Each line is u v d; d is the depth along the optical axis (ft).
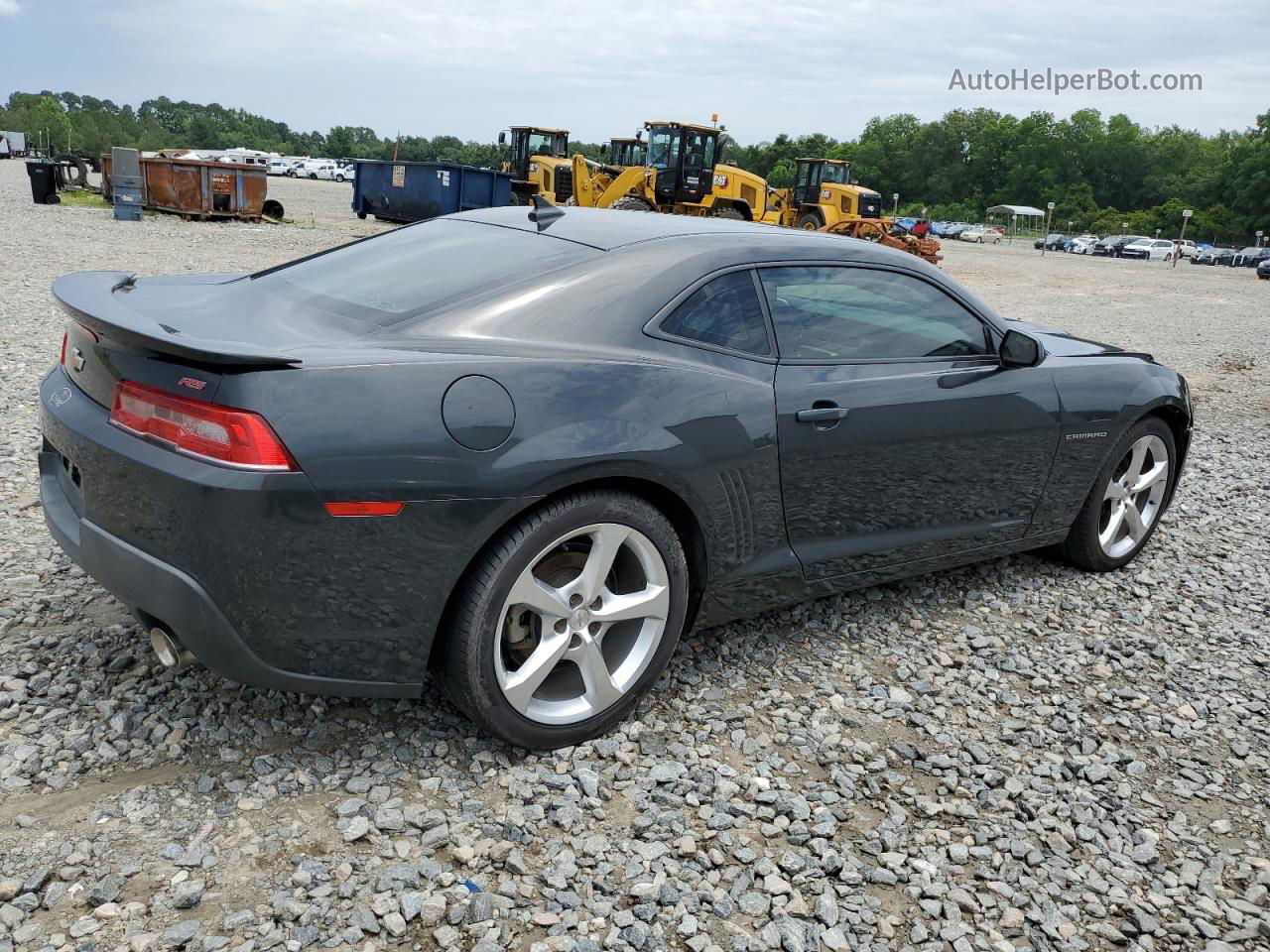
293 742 9.12
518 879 7.72
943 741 10.39
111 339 7.88
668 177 83.51
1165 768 10.37
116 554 8.09
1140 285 99.40
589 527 8.84
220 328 8.63
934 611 13.50
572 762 9.25
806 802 9.03
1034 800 9.51
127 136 605.31
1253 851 9.14
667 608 9.64
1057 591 14.56
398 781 8.71
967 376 12.14
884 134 550.77
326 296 9.70
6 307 29.58
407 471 7.80
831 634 12.53
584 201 84.12
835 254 11.37
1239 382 36.35
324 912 7.17
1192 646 13.25
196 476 7.44
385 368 7.89
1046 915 8.03
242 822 8.03
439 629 8.59
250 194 73.82
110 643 10.52
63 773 8.41
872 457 11.15
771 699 10.79
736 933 7.43
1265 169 374.22
